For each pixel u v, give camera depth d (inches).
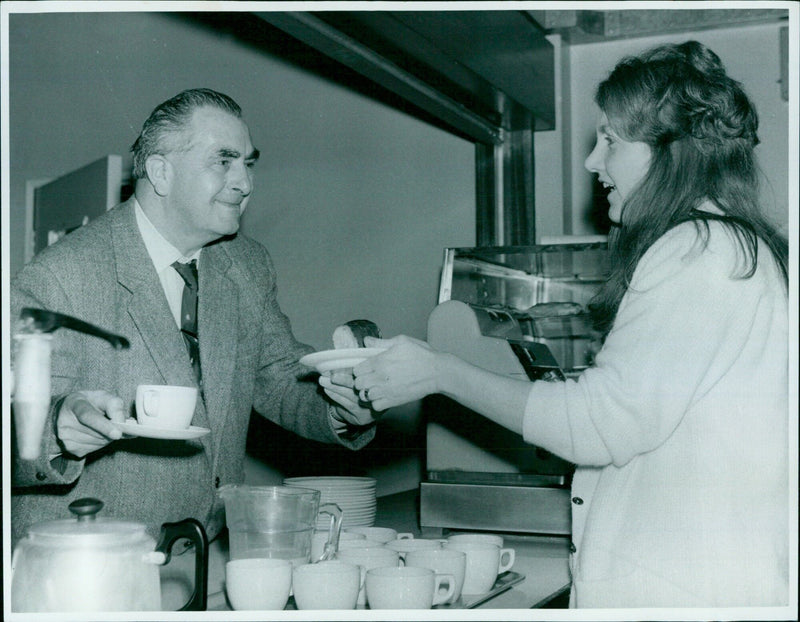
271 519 42.1
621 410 41.4
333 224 112.7
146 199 61.9
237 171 61.6
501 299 80.5
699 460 42.3
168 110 60.6
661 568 42.5
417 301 117.3
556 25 114.6
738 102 46.1
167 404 43.1
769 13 110.3
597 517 44.9
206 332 62.8
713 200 45.6
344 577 38.4
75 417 42.3
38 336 32.2
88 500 34.7
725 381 42.3
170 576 47.7
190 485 59.8
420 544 47.4
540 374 63.3
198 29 105.0
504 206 114.7
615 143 48.0
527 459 63.9
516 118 106.4
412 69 81.7
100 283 57.7
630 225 46.9
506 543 63.3
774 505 42.5
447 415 66.3
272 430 97.3
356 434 64.6
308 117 111.6
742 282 42.4
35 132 108.1
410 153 118.2
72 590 31.9
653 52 48.0
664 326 41.9
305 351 71.3
